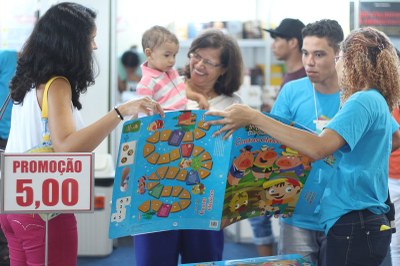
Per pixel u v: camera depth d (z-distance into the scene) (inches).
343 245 84.5
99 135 82.6
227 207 86.2
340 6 213.5
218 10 233.0
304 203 90.0
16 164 70.2
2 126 159.3
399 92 88.0
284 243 108.8
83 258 198.1
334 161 86.5
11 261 89.1
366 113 82.0
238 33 224.4
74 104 89.1
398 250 134.5
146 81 112.5
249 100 211.5
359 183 84.3
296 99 110.7
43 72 84.4
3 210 69.9
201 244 103.8
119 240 224.4
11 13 212.8
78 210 71.6
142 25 234.1
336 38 103.7
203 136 81.7
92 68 90.5
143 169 81.3
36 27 87.0
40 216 83.0
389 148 87.7
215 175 83.2
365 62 86.1
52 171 71.0
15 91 87.0
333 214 85.5
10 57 165.5
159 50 114.0
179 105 110.7
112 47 213.8
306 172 86.5
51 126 82.2
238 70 111.0
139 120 78.1
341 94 90.7
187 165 82.9
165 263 102.0
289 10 222.2
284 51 163.9
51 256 84.7
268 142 82.9
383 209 86.5
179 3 232.8
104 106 213.9
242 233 216.2
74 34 86.3
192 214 85.7
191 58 108.8
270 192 87.5
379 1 176.1
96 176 196.5
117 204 80.5
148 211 83.6
